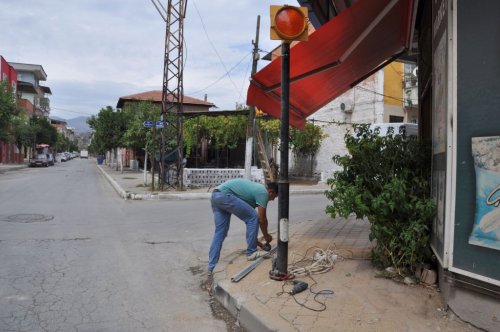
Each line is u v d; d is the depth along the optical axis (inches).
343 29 205.5
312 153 1095.6
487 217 136.0
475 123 139.3
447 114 148.3
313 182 982.4
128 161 1968.5
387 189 191.8
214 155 1454.2
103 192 727.1
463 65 142.8
